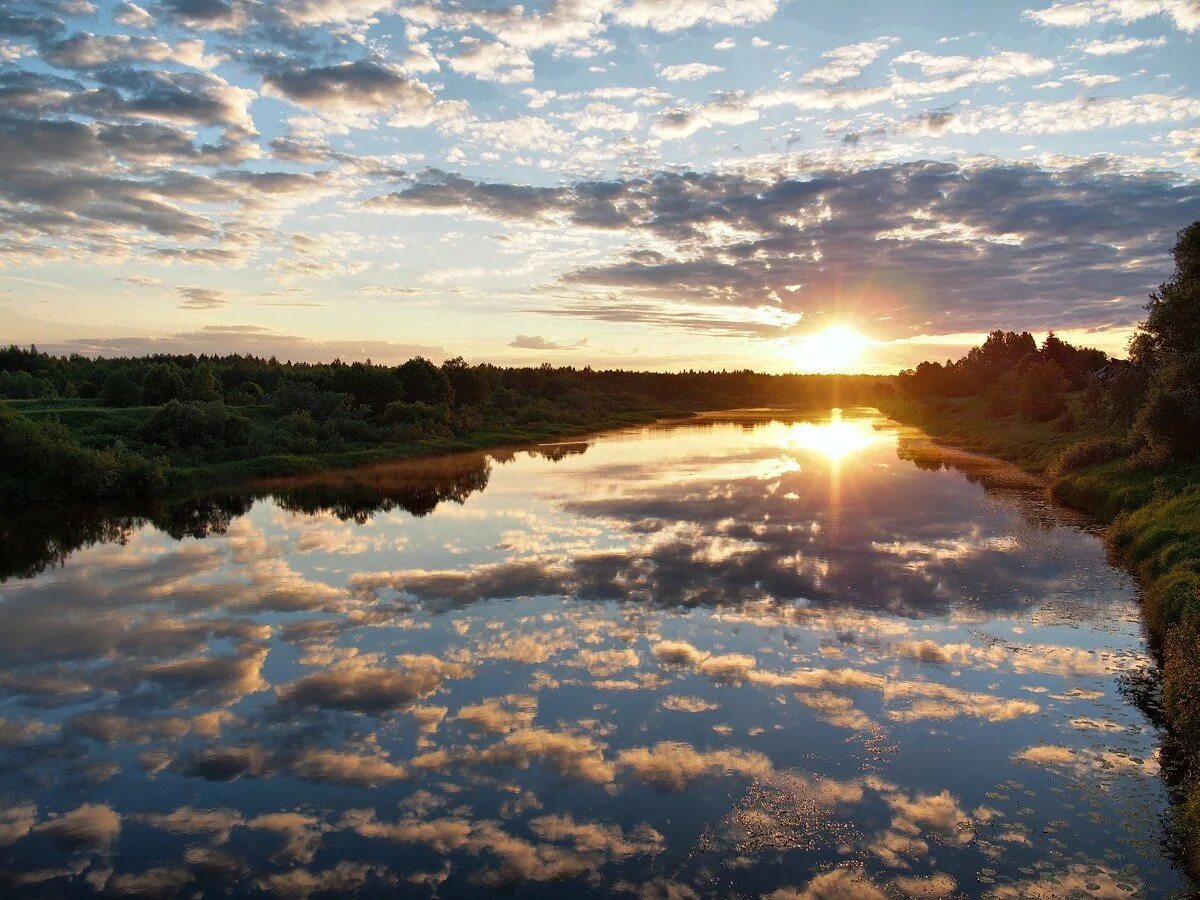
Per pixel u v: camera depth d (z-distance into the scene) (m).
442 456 55.44
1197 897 8.45
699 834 9.73
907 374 119.25
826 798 10.42
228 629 17.56
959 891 8.62
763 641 16.03
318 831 9.95
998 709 12.88
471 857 9.36
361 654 15.84
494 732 12.40
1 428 36.41
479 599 19.30
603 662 15.11
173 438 46.16
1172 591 16.44
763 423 91.69
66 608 19.45
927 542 24.36
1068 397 70.00
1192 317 29.53
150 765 11.68
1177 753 11.38
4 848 9.79
